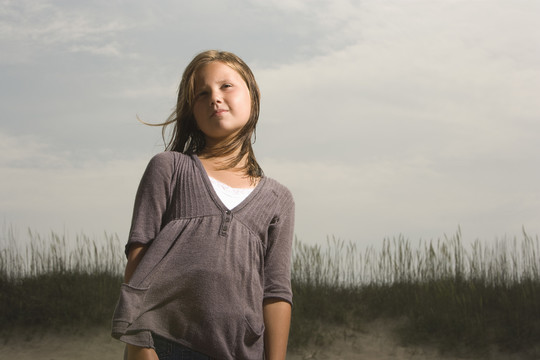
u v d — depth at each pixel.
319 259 9.21
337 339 7.84
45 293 8.19
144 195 1.21
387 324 8.27
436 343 7.57
